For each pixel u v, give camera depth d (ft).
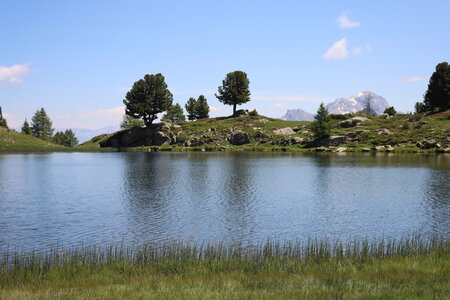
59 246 75.25
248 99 578.25
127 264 53.62
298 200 126.11
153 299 35.65
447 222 94.68
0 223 95.14
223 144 458.50
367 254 57.93
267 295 36.19
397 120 458.50
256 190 147.02
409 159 274.16
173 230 88.74
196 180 176.04
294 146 416.05
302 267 51.37
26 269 51.70
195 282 43.14
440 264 50.16
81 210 111.24
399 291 36.58
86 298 36.47
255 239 80.69
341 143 398.42
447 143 341.62
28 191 146.72
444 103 462.19
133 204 120.16
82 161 301.63
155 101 508.12
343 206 115.75
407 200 124.47
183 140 480.64
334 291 37.45
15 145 533.96
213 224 94.07
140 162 284.41
